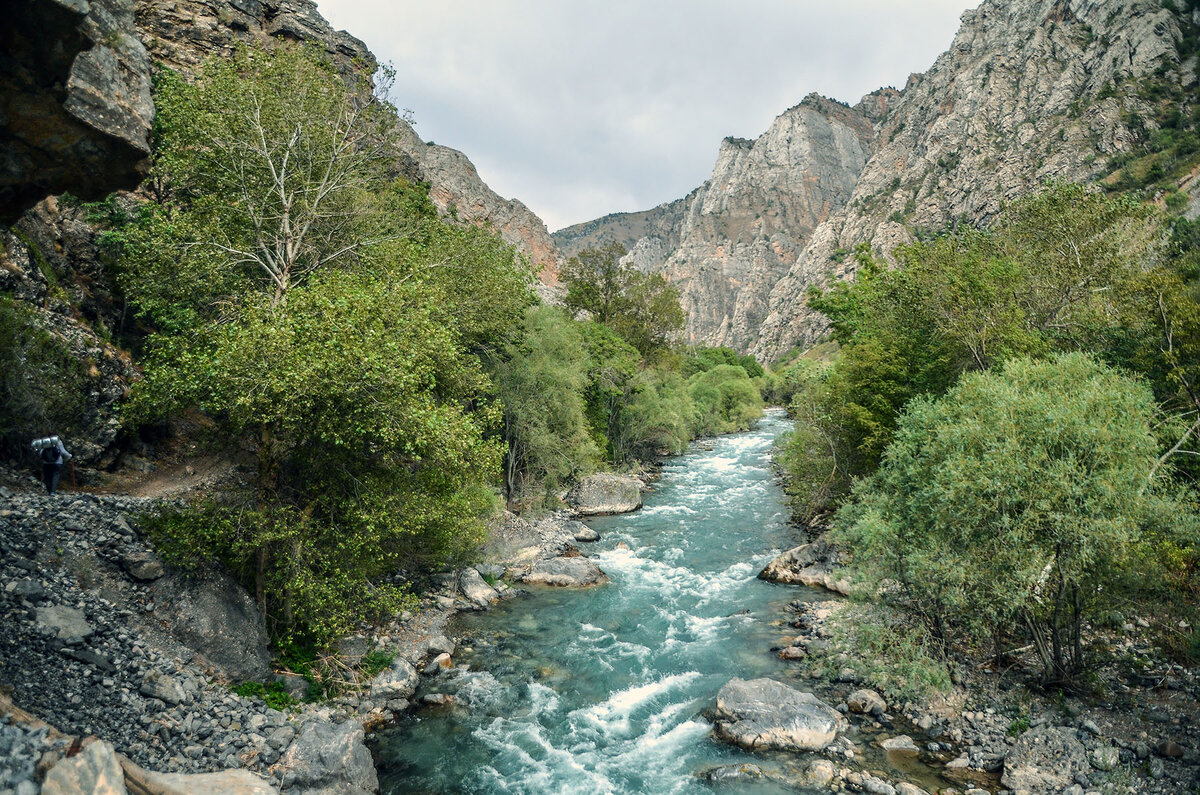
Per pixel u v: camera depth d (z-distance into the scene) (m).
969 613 16.16
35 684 10.69
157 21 40.62
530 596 24.81
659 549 31.33
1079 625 15.52
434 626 20.89
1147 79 149.75
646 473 50.78
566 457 37.22
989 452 15.29
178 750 11.28
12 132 8.88
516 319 32.91
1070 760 13.33
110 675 11.88
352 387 14.03
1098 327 25.27
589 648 20.41
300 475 16.70
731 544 32.12
